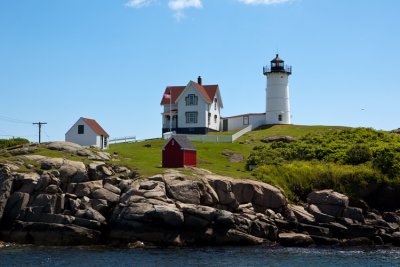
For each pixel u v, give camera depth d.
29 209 54.91
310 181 68.25
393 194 67.06
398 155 71.62
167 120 107.69
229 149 88.75
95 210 54.62
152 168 63.81
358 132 92.69
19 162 61.34
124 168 62.84
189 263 43.91
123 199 54.84
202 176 60.09
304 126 104.56
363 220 59.38
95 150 74.69
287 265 43.75
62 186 58.06
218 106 110.88
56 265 42.81
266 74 109.56
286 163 75.88
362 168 70.12
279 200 60.09
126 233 52.56
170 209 52.03
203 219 52.75
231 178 61.94
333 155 78.19
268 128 104.88
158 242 52.41
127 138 105.00
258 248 51.84
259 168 71.44
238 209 58.09
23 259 45.31
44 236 52.91
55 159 62.25
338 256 48.03
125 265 42.97
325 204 60.91
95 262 44.09
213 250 50.34
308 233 56.06
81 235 52.53
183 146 68.19
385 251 50.97
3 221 55.34
